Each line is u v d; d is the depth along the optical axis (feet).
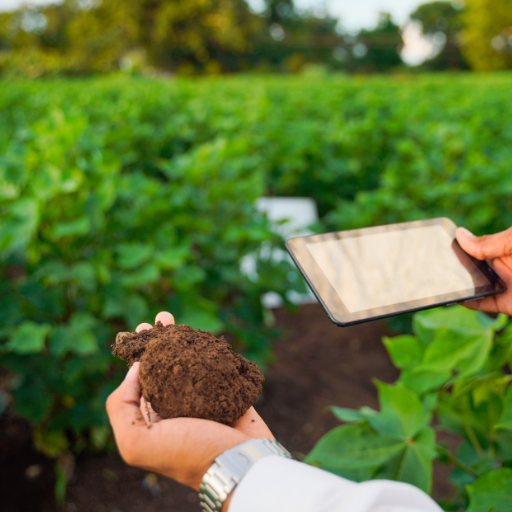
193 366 2.34
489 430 4.11
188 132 16.90
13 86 31.09
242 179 10.65
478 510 3.10
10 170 6.79
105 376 7.44
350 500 1.55
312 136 15.02
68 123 6.84
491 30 158.10
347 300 2.94
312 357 10.61
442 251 3.33
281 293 8.77
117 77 42.37
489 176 9.47
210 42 133.80
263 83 40.70
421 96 28.66
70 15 143.54
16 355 6.24
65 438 7.07
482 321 3.88
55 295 6.19
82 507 6.57
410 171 10.98
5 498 6.53
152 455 2.10
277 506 1.65
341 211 10.91
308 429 8.50
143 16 120.06
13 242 6.03
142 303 6.18
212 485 1.88
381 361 10.36
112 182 6.16
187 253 6.45
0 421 7.80
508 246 3.17
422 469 3.38
